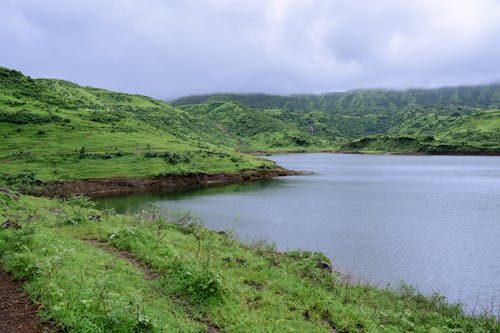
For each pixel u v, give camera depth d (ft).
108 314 27.53
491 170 369.09
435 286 76.23
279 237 113.70
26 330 25.64
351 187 248.93
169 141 410.31
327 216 148.46
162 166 277.85
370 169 399.65
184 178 268.41
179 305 35.27
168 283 39.60
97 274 37.65
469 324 47.88
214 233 84.79
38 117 373.61
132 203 181.37
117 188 232.32
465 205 175.52
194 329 30.73
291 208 167.22
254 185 265.13
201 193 222.28
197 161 313.73
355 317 40.65
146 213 99.71
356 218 144.15
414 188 240.73
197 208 166.40
